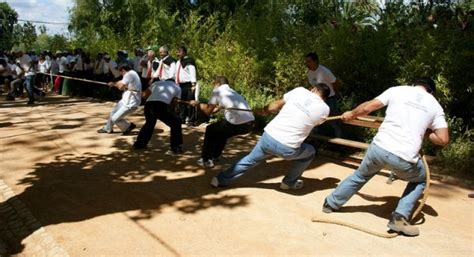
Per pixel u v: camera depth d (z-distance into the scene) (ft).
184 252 12.71
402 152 13.50
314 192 17.72
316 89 16.51
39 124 30.66
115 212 15.37
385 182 19.33
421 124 13.58
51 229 14.02
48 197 16.67
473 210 16.37
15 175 19.22
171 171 20.01
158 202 16.30
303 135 16.25
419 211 14.99
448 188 18.72
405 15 28.68
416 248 13.25
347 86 28.02
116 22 67.97
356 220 15.10
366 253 12.85
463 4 28.32
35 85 48.29
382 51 26.00
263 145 16.53
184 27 52.80
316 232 14.14
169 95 22.59
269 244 13.26
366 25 29.04
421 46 23.97
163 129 29.19
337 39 28.43
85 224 14.39
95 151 23.30
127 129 27.25
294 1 47.01
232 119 19.69
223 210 15.67
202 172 19.93
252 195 17.15
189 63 29.86
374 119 17.92
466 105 23.67
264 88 33.42
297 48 31.07
